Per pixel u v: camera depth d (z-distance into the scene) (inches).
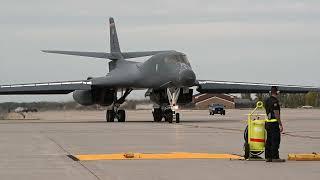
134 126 2300.7
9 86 2886.3
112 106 2997.0
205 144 1359.5
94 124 2593.5
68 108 7007.9
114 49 3489.2
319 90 3100.4
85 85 2886.3
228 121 2861.7
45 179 794.2
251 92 3115.2
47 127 2289.6
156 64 2768.2
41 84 2903.5
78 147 1290.6
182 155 1104.2
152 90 2901.1
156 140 1491.1
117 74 2987.2
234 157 1066.1
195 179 790.5
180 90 2743.6
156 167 918.4
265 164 955.3
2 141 1475.1
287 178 792.9
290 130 1926.7
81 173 848.9
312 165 939.3
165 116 2787.9
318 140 1470.2
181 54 2763.3
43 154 1131.3
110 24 3521.2
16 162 992.9
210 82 2967.5
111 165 946.1
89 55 3243.1
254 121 1021.2
